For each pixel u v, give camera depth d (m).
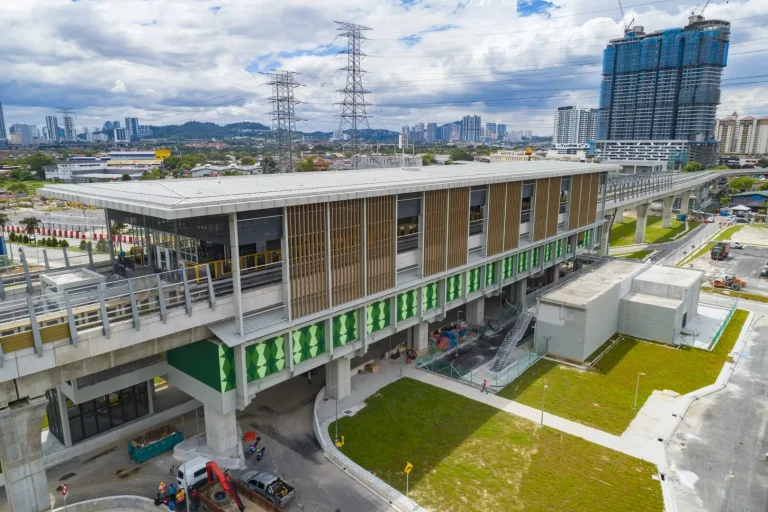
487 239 51.03
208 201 27.45
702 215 141.38
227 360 30.59
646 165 183.25
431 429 35.84
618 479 30.48
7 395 24.22
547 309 48.28
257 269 34.38
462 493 29.17
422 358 47.81
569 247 69.38
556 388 41.97
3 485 30.11
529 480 30.33
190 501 28.66
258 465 32.19
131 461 32.59
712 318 58.91
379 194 36.75
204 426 36.47
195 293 29.69
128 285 27.64
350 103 111.56
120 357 27.64
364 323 38.72
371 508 28.28
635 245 105.25
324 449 33.53
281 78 137.88
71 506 27.48
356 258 37.12
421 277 43.41
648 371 45.25
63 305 27.28
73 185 37.44
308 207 32.84
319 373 45.12
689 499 28.92
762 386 42.69
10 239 97.56
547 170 61.31
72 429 33.56
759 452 33.41
